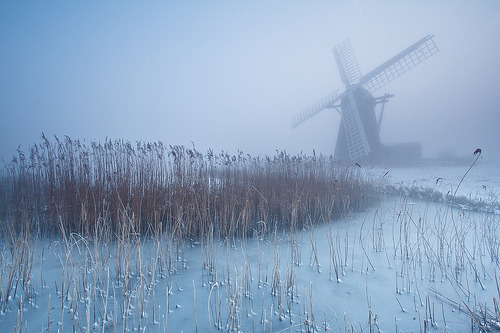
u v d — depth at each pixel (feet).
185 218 18.75
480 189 37.96
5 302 10.00
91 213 17.08
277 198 22.75
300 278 13.14
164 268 13.76
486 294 11.44
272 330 9.02
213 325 9.29
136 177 20.70
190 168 22.61
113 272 13.08
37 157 21.63
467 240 18.31
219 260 15.07
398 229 21.18
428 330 9.00
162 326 9.20
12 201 20.59
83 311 9.90
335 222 23.34
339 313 10.16
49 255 14.73
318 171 33.83
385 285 12.38
